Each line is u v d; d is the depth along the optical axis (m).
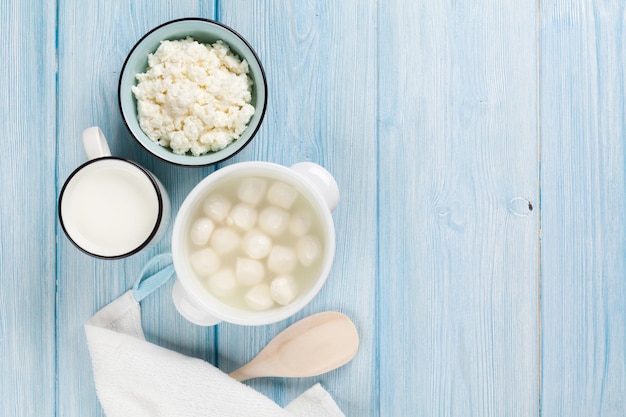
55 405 0.81
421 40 0.81
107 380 0.78
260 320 0.72
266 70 0.81
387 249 0.81
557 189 0.82
